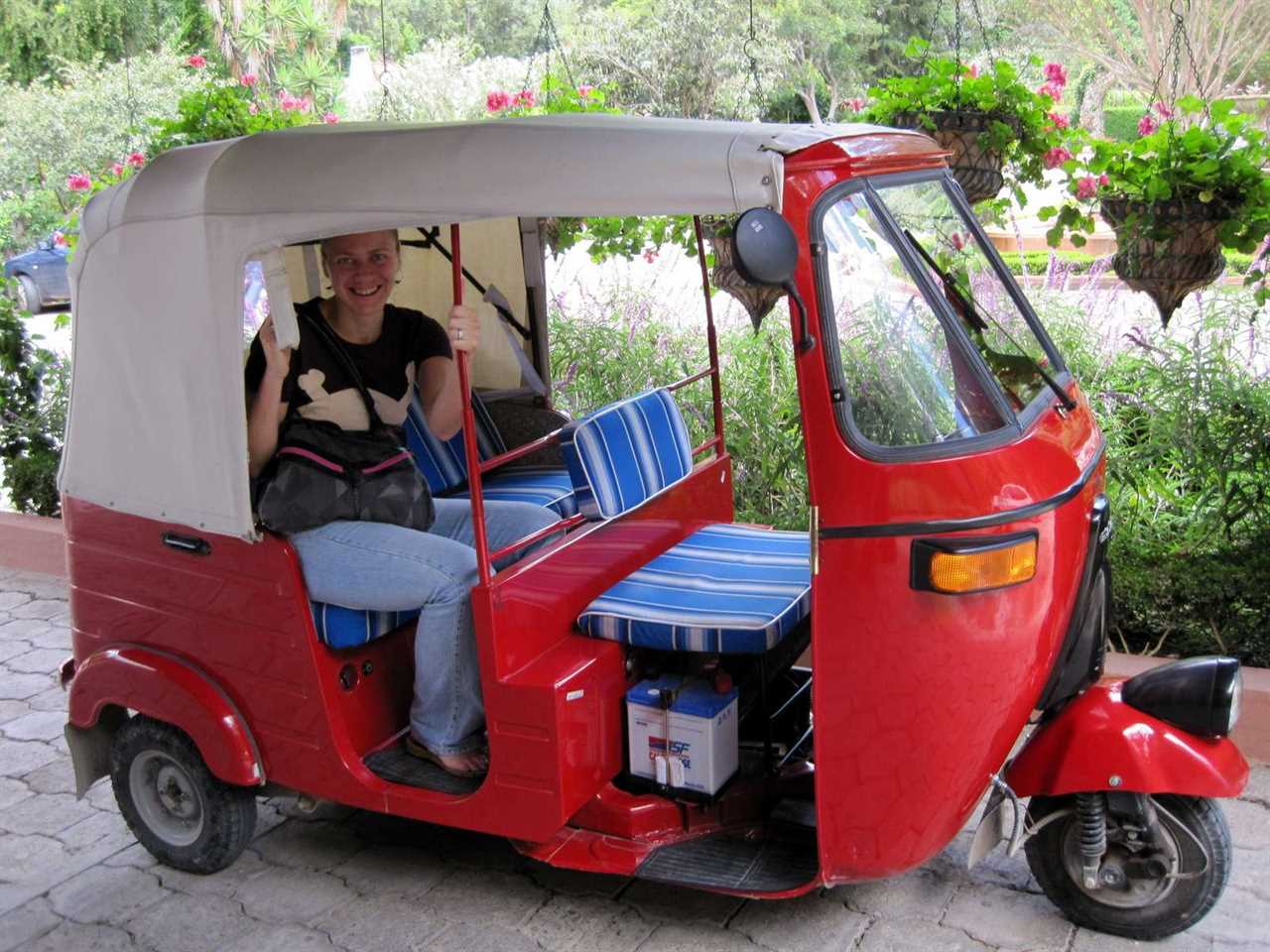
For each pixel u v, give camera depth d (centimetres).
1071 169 445
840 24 1517
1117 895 294
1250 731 374
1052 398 300
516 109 549
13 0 2034
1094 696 288
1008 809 292
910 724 267
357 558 312
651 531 353
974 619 260
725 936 307
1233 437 445
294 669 320
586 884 336
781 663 327
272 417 310
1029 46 1266
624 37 1436
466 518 353
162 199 308
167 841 357
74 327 341
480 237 424
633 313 609
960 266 307
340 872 351
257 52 1784
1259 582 405
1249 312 489
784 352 542
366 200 281
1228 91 1110
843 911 314
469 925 319
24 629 554
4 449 666
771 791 315
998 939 299
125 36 2108
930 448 262
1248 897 311
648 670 326
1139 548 441
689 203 250
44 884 356
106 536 346
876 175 282
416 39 1956
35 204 1747
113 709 365
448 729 320
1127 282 434
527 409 439
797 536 366
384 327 350
